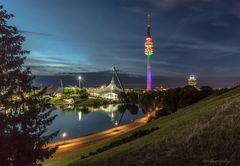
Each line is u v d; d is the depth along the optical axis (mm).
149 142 26766
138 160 21906
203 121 27344
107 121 166750
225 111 28438
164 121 53781
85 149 54031
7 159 20078
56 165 41406
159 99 138250
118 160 24047
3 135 20109
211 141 21016
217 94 71125
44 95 23297
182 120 37031
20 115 21078
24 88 21656
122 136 54156
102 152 34625
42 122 22203
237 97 38781
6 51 20984
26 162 21078
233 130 21656
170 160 19922
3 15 21078
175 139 24000
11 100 21297
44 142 22281
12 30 21359
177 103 95812
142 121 114812
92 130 130000
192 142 21828
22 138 20750
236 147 19219
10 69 21188
